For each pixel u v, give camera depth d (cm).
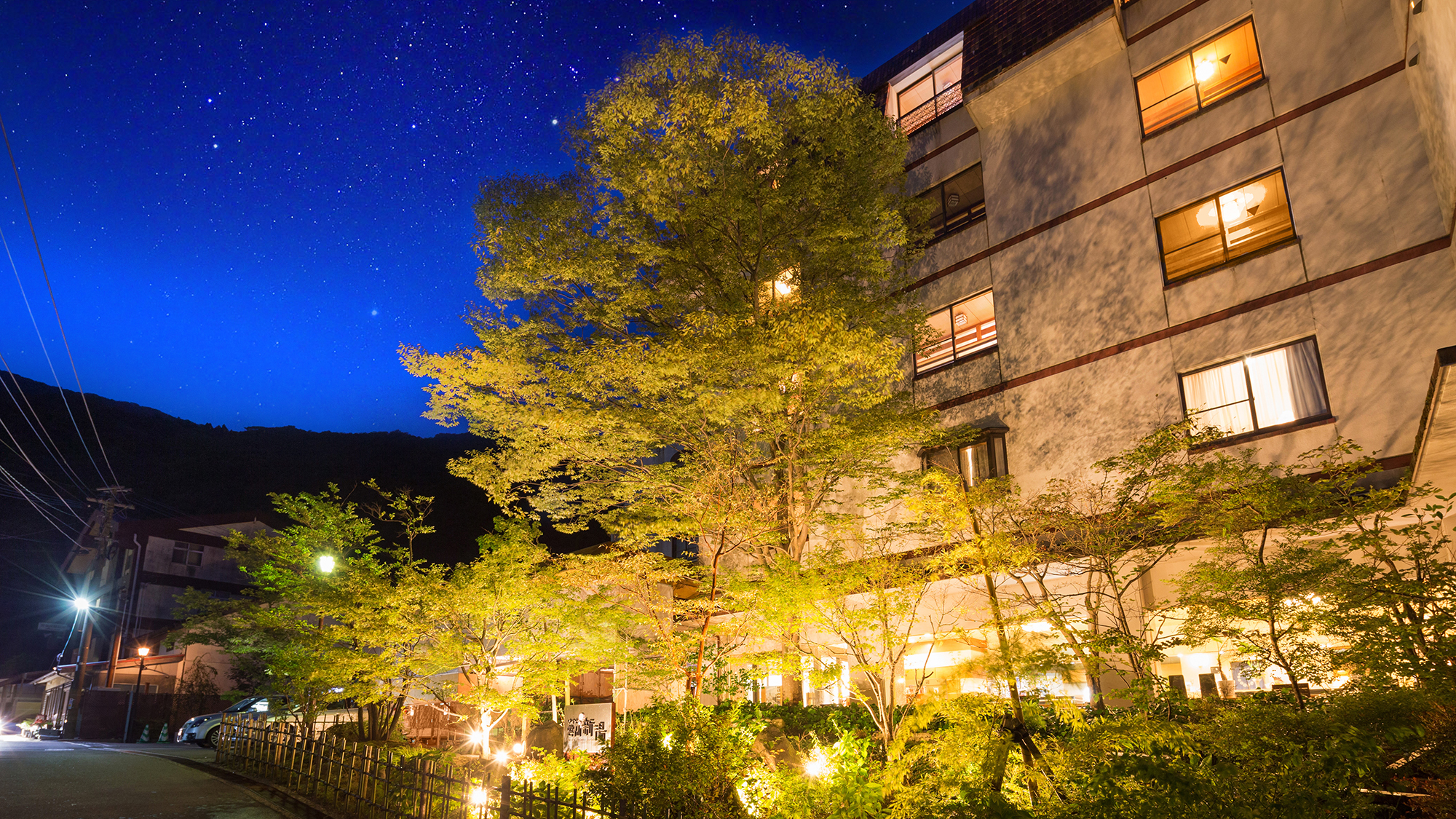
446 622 1294
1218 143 1584
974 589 1196
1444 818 514
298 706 1848
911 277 2061
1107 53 1808
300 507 1800
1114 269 1677
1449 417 842
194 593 2605
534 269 1380
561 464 1562
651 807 701
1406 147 1344
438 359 1325
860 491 1861
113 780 1466
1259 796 483
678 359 1174
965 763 684
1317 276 1401
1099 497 1387
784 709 1495
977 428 1752
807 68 1493
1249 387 1451
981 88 1973
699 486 1230
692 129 1420
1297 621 802
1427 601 712
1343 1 1472
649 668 1224
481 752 1241
